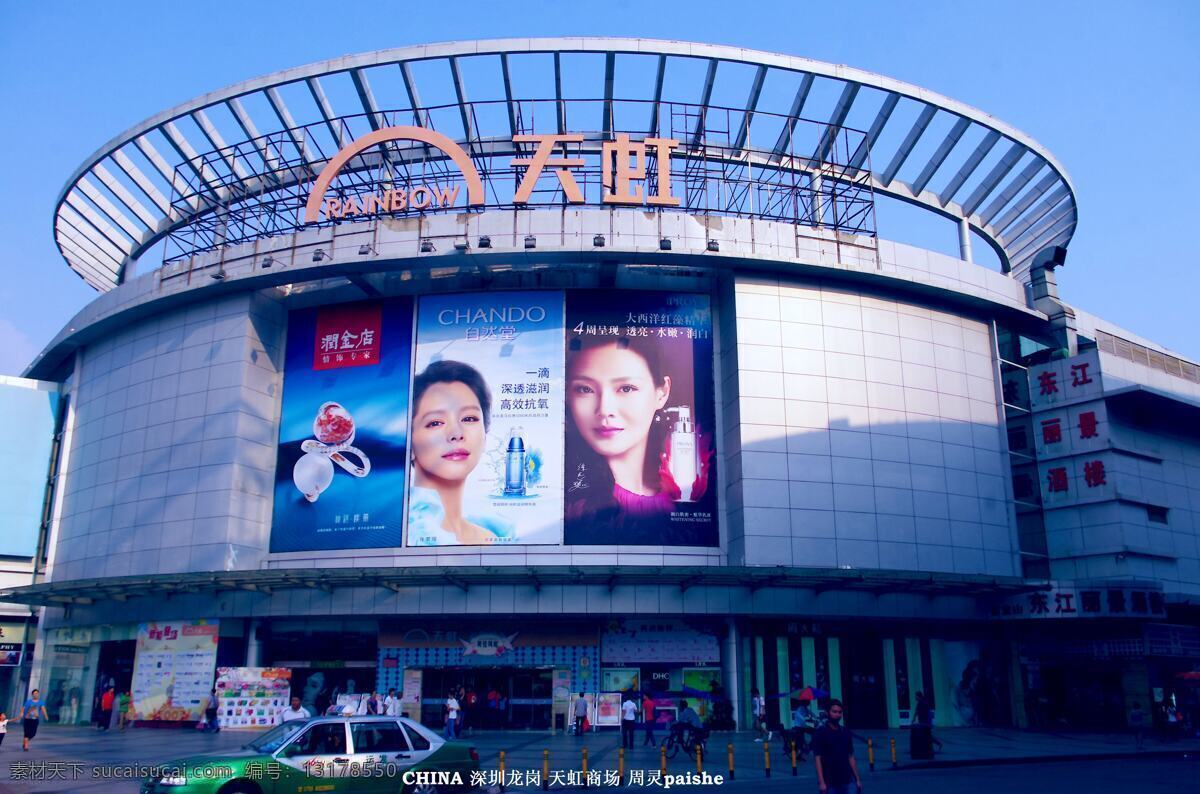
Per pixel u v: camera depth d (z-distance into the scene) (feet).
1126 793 59.62
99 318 145.48
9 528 151.53
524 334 129.29
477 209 128.36
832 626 124.57
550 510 123.03
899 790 62.03
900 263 133.90
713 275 132.57
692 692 103.50
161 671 123.34
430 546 123.24
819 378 127.75
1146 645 123.85
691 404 128.06
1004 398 143.54
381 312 133.80
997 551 132.05
